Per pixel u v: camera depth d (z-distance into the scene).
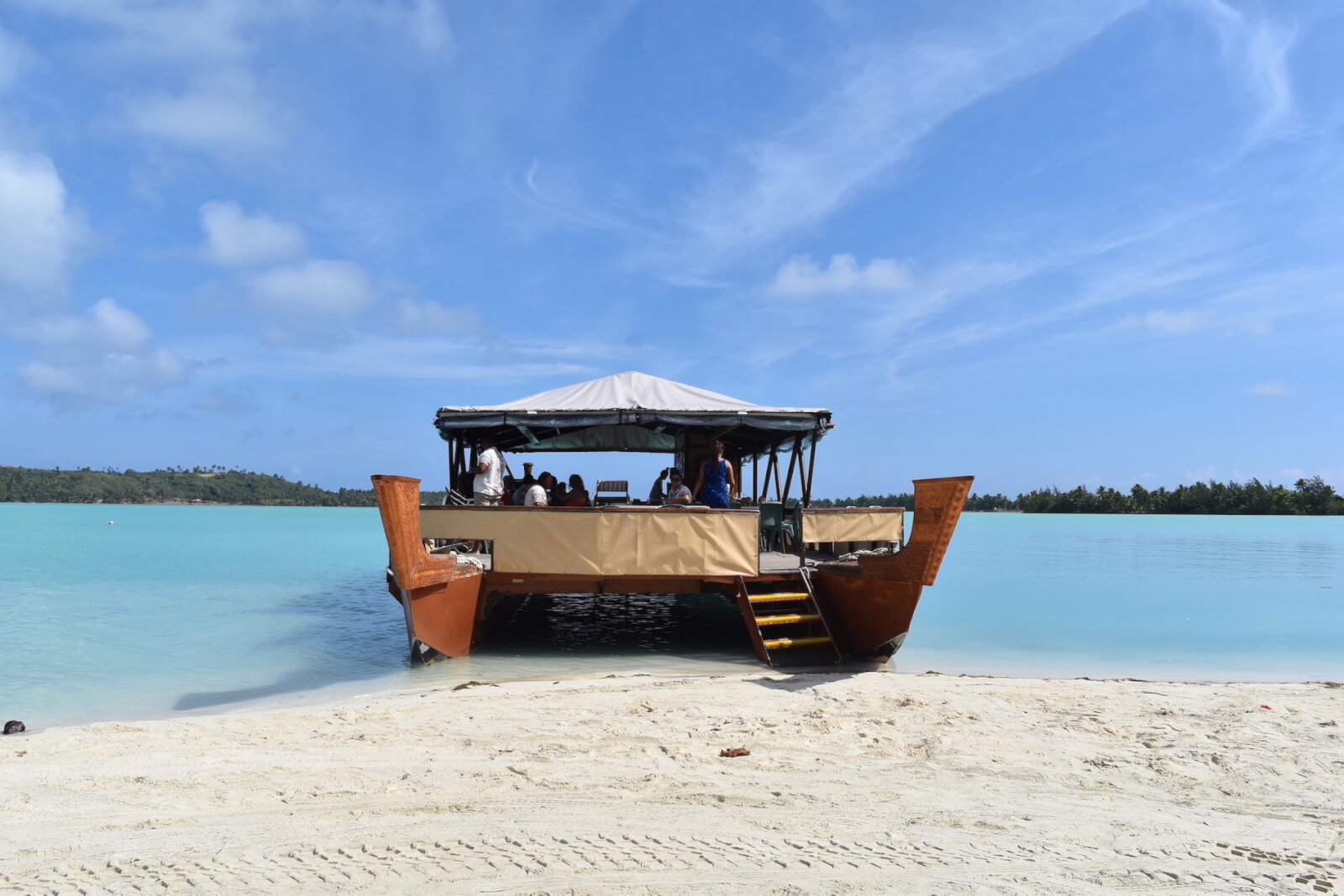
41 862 3.59
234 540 38.09
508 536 10.23
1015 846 3.87
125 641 11.57
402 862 3.60
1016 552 34.38
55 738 5.76
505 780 4.82
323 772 4.97
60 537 38.56
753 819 4.20
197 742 5.68
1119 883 3.46
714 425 11.97
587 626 13.46
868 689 7.61
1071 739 5.88
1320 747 5.71
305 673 9.38
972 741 5.77
